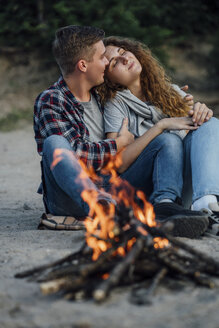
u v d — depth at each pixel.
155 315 1.66
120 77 3.51
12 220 3.69
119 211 2.15
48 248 2.57
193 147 3.12
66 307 1.73
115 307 1.73
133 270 1.97
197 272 1.94
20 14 14.66
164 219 2.77
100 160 3.16
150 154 3.20
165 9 15.35
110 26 13.61
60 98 3.26
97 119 3.47
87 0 14.48
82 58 3.28
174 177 3.07
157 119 3.57
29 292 1.90
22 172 7.05
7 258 2.43
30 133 11.65
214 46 13.95
